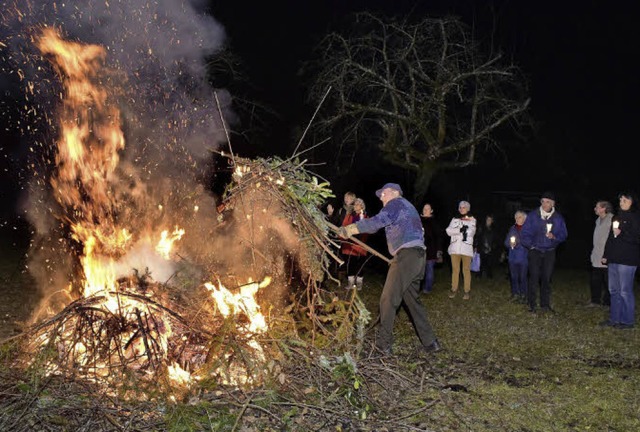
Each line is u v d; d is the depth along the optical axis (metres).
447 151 18.28
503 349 6.90
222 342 4.86
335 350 5.54
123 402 4.37
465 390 5.44
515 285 10.12
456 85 18.06
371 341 6.45
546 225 8.85
